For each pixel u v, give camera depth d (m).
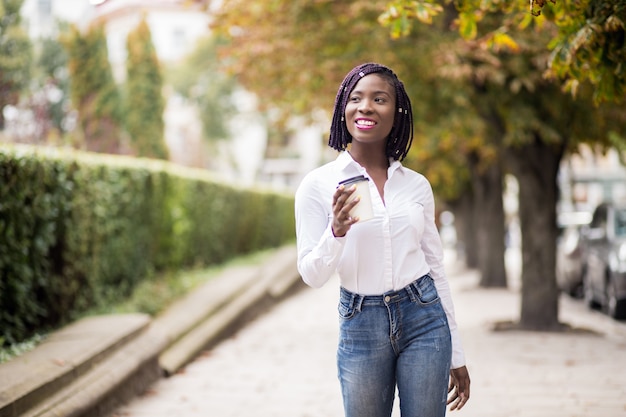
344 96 3.20
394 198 3.12
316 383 7.32
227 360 8.60
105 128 23.08
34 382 5.12
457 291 17.16
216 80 45.41
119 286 10.41
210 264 16.44
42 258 7.41
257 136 60.12
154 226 12.09
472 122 10.60
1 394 4.75
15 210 6.76
